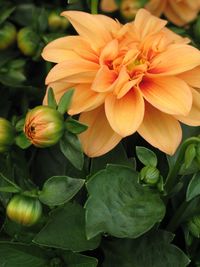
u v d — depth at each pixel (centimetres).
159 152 54
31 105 62
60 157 56
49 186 47
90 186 47
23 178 51
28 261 49
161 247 50
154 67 49
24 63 61
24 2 65
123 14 60
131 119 46
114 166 47
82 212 49
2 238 52
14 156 52
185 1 61
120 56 49
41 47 60
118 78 46
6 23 61
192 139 46
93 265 49
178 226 54
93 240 48
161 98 47
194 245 53
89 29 51
